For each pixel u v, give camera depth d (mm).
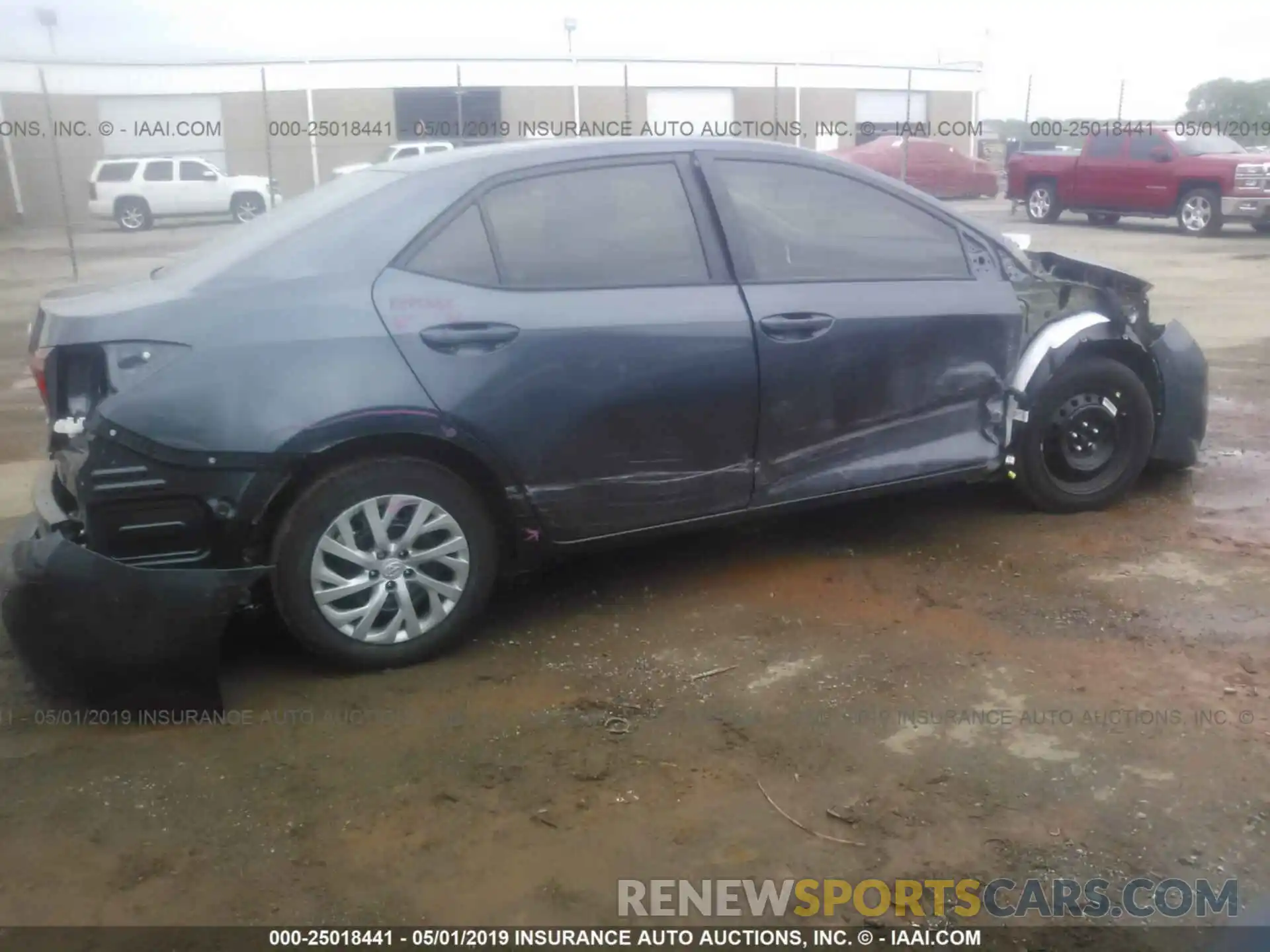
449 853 2947
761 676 3824
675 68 24938
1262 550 4805
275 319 3561
